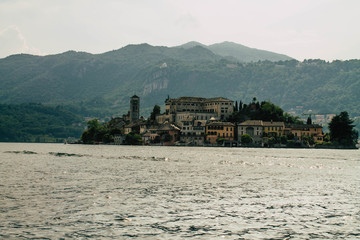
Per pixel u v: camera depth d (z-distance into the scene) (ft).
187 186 274.36
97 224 173.68
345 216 192.65
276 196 240.94
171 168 402.52
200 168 407.03
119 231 164.86
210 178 320.91
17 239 153.17
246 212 198.59
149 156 603.26
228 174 353.51
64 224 172.65
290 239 159.33
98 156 595.06
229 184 287.69
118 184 277.23
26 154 652.48
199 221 181.27
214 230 168.55
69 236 157.69
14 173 334.65
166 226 172.86
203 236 160.76
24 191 241.76
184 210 200.34
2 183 273.13
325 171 398.01
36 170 362.74
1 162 458.50
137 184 279.08
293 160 555.28
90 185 269.64
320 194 250.16
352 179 330.95
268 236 162.30
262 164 470.80
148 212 194.90
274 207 210.38
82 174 333.42
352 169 425.28
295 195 245.24
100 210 196.65
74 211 193.67
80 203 210.59
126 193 241.55
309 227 174.91
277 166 446.60
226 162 494.59
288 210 204.03
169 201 220.64
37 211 192.13
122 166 417.49
